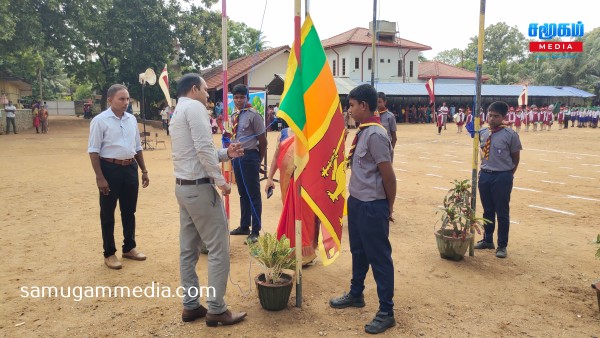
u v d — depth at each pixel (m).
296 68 3.78
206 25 34.53
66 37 28.45
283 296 3.96
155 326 3.73
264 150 5.84
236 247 5.69
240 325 3.74
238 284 4.59
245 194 6.07
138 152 5.37
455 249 5.18
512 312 3.99
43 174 11.57
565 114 29.89
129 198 5.15
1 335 3.54
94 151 4.76
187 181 3.60
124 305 4.11
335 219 4.12
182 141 3.59
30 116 29.94
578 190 9.62
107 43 32.00
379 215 3.64
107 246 5.01
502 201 5.35
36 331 3.62
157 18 31.59
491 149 5.40
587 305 4.14
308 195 3.97
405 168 13.05
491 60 71.38
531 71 57.75
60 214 7.38
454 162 14.37
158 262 5.20
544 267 5.08
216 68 40.59
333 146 4.02
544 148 18.14
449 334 3.59
